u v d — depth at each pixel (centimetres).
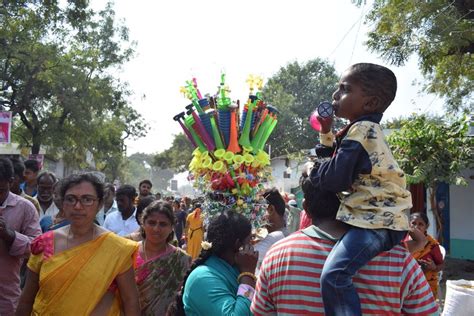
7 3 1661
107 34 2355
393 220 193
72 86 2139
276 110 417
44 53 1842
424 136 967
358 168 197
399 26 1060
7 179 403
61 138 2198
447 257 1269
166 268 379
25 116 2266
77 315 277
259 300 216
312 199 214
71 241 295
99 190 301
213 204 397
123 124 3112
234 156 392
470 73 1198
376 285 193
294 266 203
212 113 399
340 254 191
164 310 374
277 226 461
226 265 278
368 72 204
